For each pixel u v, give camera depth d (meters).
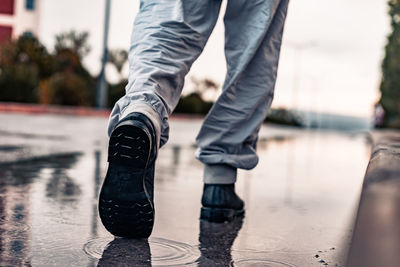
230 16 1.72
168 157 4.44
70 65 27.95
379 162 0.88
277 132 18.19
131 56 1.48
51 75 22.19
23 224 1.48
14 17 30.42
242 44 1.73
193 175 3.21
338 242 1.55
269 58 1.80
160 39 1.46
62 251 1.21
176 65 1.45
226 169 1.82
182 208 2.00
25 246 1.24
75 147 4.63
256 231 1.66
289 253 1.37
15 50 20.84
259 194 2.67
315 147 9.99
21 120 9.91
